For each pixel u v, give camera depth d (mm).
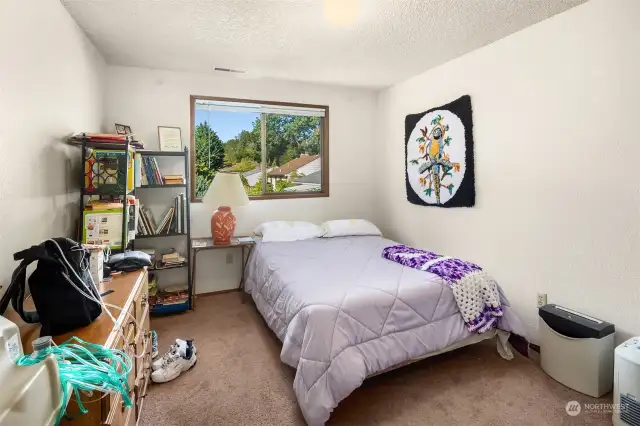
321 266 2557
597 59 2029
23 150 1523
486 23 2350
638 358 1604
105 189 2098
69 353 944
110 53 2865
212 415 1774
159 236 3078
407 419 1748
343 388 1644
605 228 2023
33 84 1628
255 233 3633
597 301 2074
